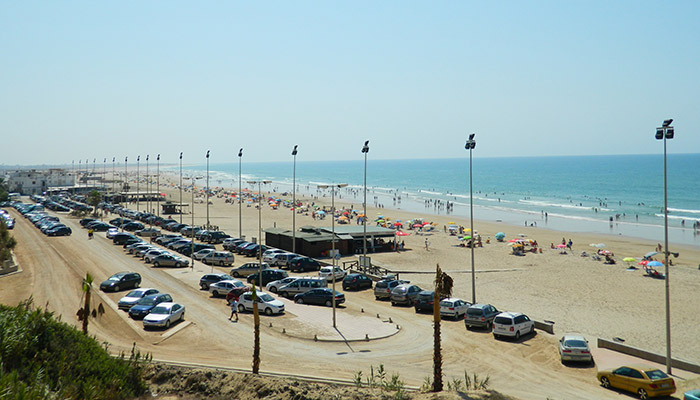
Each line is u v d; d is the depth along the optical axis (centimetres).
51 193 16362
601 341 3050
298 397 1900
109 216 10925
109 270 5116
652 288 4969
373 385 2127
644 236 8869
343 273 5172
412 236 8894
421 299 3772
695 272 5828
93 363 1761
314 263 5569
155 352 2677
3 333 1562
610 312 4038
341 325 3350
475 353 2834
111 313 3456
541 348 2955
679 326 3662
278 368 2469
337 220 11100
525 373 2545
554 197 16800
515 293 4700
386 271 5325
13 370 1380
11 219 8994
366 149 5316
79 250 6322
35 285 4275
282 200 15662
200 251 5897
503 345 2992
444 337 3133
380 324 3397
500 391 2275
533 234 9194
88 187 18462
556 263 6369
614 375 2350
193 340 2939
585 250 7456
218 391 2017
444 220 11388
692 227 9912
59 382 1522
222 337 3014
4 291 4056
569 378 2492
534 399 2208
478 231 9625
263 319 3450
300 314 3631
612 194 17175
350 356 2728
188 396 1983
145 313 3325
